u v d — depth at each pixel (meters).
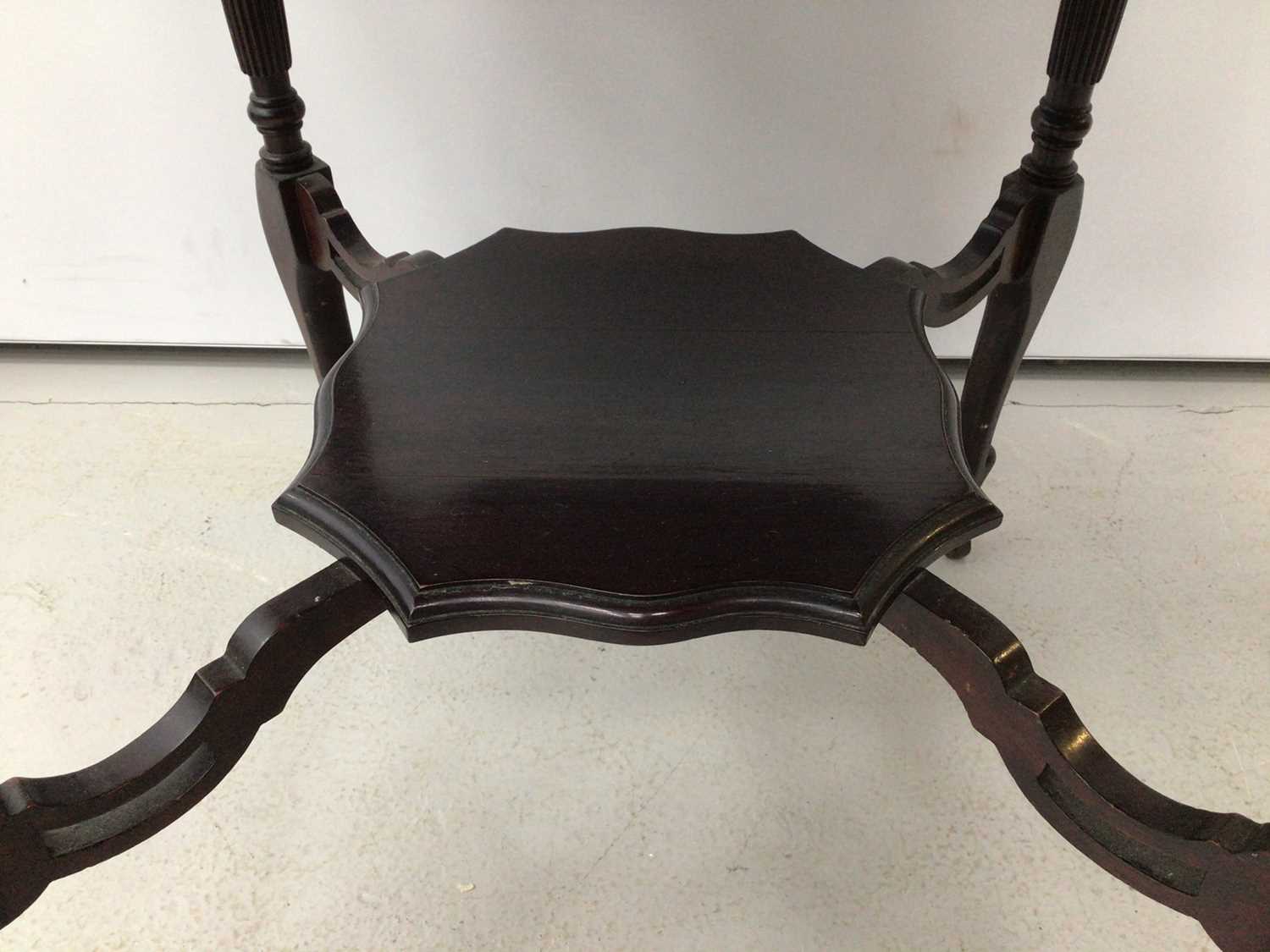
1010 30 0.90
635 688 0.83
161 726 0.50
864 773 0.76
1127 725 0.79
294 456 1.06
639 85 0.95
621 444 0.58
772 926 0.66
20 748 0.76
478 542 0.52
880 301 0.70
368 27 0.91
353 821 0.72
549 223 1.06
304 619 0.51
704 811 0.73
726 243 0.77
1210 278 1.07
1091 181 1.00
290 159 0.71
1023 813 0.73
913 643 0.54
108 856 0.50
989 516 0.54
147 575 0.92
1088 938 0.66
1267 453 1.07
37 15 0.90
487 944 0.65
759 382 0.63
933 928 0.66
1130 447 1.08
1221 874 0.46
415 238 1.07
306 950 0.65
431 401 0.61
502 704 0.81
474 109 0.97
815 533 0.52
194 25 0.91
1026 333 0.78
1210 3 0.88
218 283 1.10
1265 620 0.88
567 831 0.72
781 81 0.94
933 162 0.99
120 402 1.13
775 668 0.85
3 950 0.64
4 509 0.98
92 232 1.05
